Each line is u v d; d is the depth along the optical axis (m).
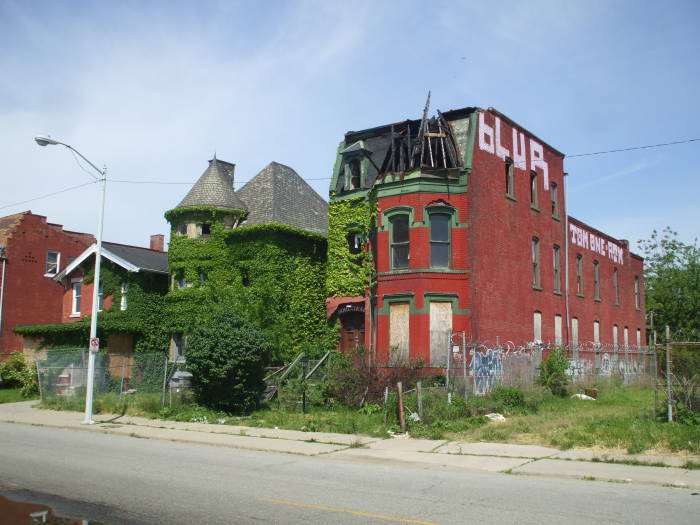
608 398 25.05
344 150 29.73
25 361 34.28
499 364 25.22
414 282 25.19
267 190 33.53
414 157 27.38
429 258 25.42
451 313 25.06
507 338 27.28
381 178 26.58
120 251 35.19
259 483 10.84
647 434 14.85
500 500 9.53
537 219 31.62
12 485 10.52
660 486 10.76
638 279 48.75
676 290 53.72
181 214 32.84
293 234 31.55
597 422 17.05
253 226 30.94
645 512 8.73
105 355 30.69
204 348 21.92
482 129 27.45
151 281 33.81
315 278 32.47
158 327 33.59
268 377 24.33
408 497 9.73
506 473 12.20
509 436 16.17
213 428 19.00
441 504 9.24
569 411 20.86
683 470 11.88
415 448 15.23
